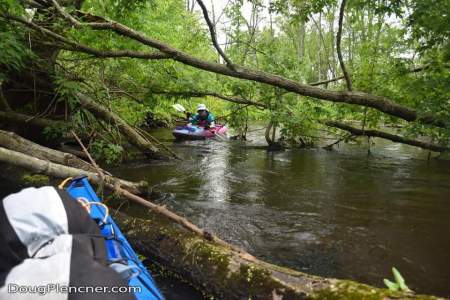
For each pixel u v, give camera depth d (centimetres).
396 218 513
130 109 1034
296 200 596
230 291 294
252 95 881
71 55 884
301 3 677
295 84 654
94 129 782
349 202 588
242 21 795
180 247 345
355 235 457
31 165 438
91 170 536
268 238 447
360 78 812
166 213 393
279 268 288
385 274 365
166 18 1229
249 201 588
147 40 623
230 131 1634
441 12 576
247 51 845
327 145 1171
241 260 308
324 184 697
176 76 849
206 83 898
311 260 394
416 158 984
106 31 712
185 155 981
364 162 924
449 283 348
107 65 851
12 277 146
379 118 880
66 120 732
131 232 386
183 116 1634
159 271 355
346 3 653
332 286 253
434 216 523
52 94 758
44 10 596
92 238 174
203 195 616
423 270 372
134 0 718
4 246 156
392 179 739
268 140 1139
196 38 933
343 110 868
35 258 156
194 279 323
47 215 168
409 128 633
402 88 682
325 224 491
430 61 691
